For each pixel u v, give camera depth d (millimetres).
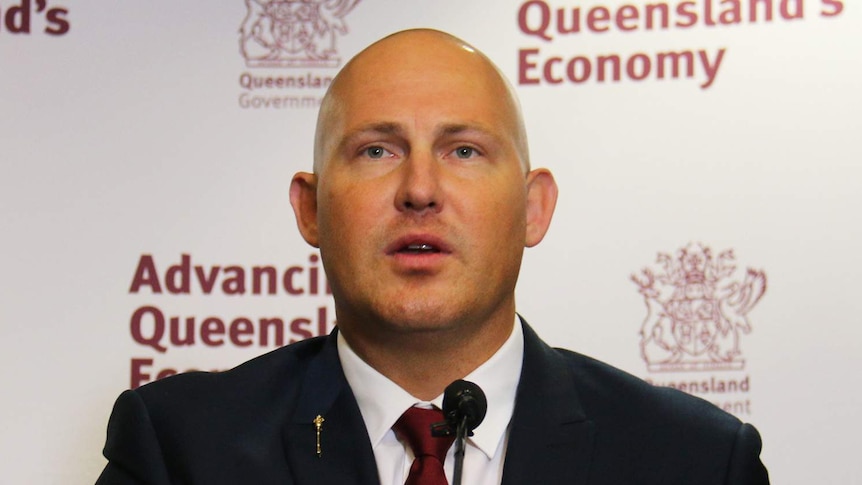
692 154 5191
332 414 3617
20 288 5293
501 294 3562
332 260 3576
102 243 5328
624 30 5281
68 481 5223
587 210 5223
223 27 5465
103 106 5414
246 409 3721
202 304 5305
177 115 5414
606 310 5184
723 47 5211
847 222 5059
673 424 3633
